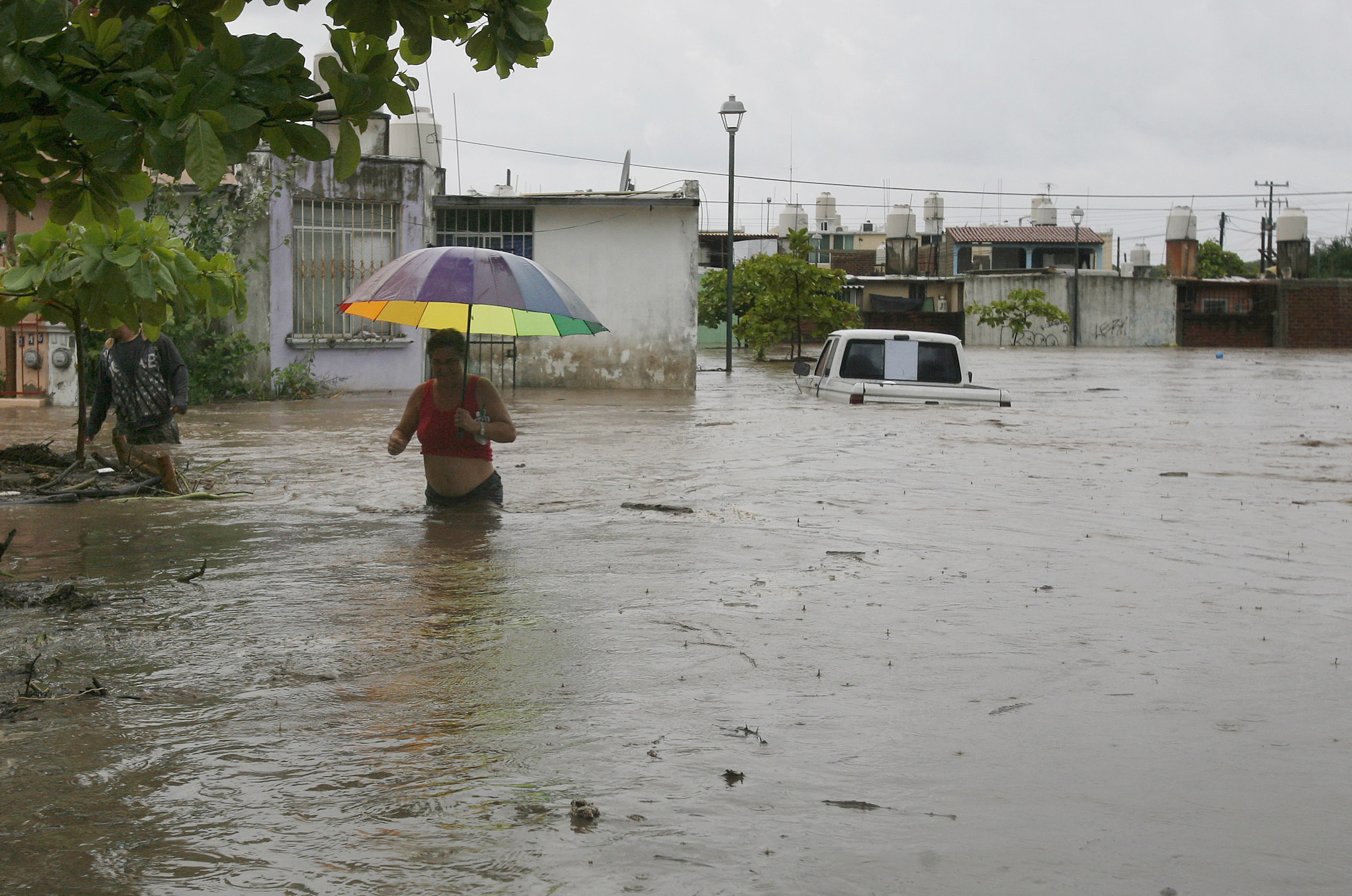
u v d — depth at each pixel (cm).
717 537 675
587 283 2436
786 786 300
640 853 260
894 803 291
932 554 633
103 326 670
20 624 461
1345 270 9481
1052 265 7812
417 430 771
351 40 385
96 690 374
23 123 377
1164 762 321
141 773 306
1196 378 3077
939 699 376
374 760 317
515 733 339
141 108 349
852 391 1825
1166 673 407
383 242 2123
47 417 1484
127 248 656
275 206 2014
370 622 468
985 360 4388
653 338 2441
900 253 7138
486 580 549
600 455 1127
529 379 2444
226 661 411
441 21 416
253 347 1952
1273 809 290
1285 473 1048
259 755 320
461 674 398
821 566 593
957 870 254
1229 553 646
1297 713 364
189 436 1298
